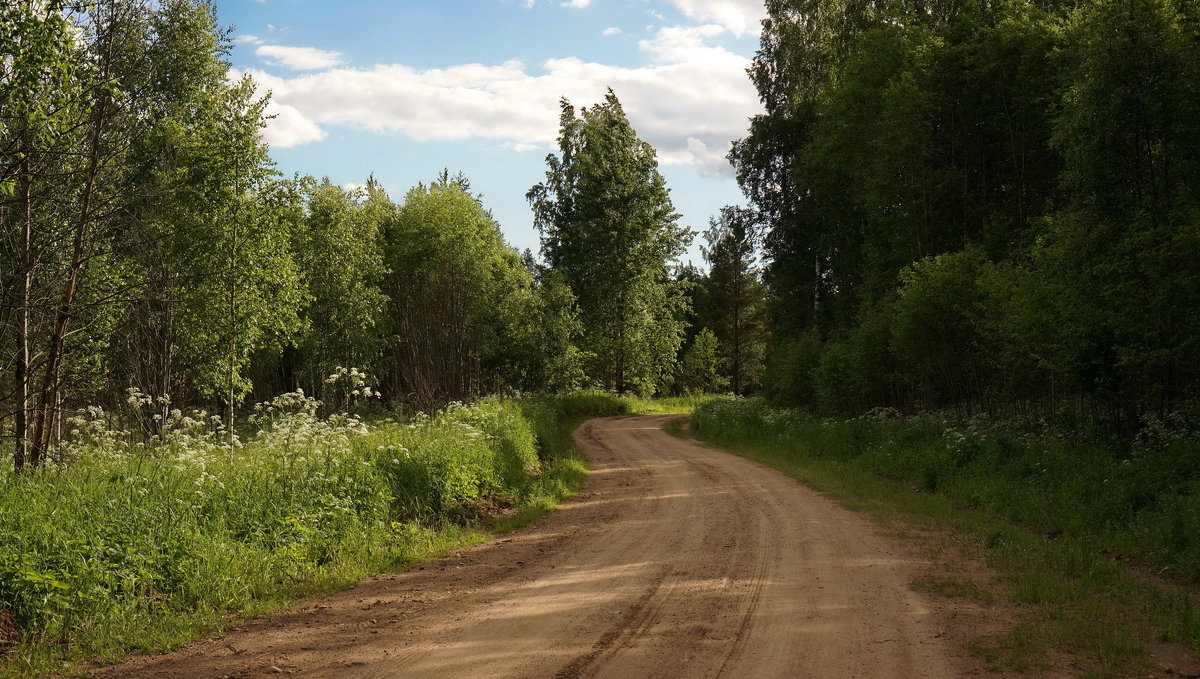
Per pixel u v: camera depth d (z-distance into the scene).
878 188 28.22
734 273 77.00
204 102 20.73
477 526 12.08
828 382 29.47
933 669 5.47
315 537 9.74
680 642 6.20
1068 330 15.48
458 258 42.34
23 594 6.56
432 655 6.01
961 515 12.18
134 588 7.41
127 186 14.99
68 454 12.24
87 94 11.60
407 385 35.66
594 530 11.80
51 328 14.15
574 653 5.98
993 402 21.34
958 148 26.89
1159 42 14.52
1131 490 11.26
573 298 51.06
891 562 9.05
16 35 8.75
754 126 40.66
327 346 37.19
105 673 5.75
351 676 5.56
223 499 9.62
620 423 39.81
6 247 12.22
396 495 11.96
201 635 6.68
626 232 53.97
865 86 29.88
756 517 12.39
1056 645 5.93
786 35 39.03
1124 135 15.19
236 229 21.25
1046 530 11.16
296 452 11.50
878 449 19.62
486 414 18.91
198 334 21.27
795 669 5.52
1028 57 22.56
